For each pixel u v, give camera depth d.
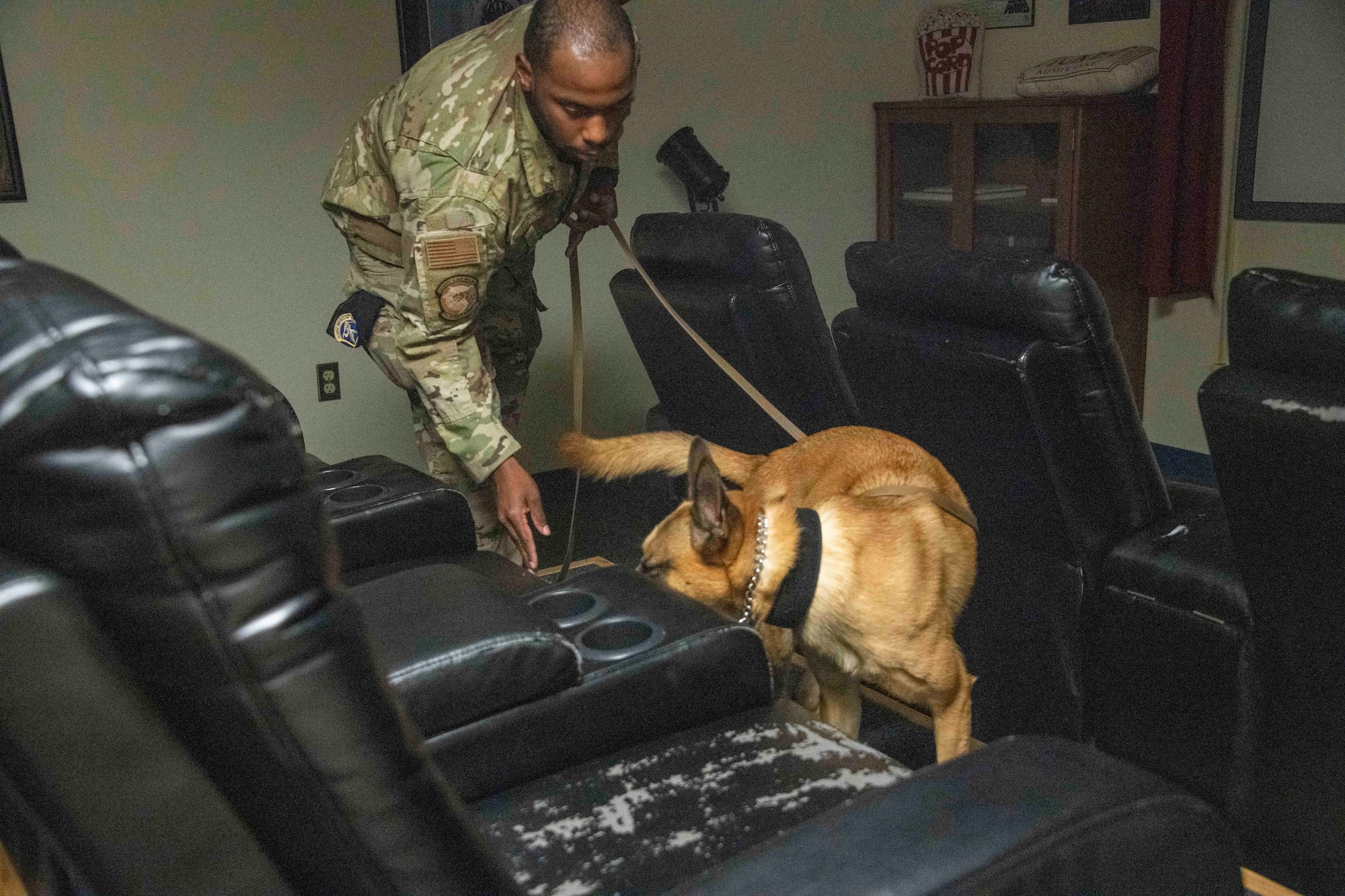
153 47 3.36
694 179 4.19
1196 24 3.73
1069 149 3.95
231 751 0.50
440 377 1.93
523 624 1.04
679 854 0.90
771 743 1.08
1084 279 1.73
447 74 1.90
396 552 1.65
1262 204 3.83
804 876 0.64
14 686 0.45
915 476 1.83
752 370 2.42
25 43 3.20
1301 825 1.64
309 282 3.72
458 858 0.57
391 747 0.52
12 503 0.45
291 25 3.53
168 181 3.45
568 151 1.88
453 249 1.84
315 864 0.54
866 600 1.62
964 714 1.74
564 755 1.04
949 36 4.56
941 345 1.92
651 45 4.18
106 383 0.42
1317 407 1.36
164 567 0.45
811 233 4.73
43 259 3.33
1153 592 1.76
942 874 0.64
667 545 1.69
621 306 2.77
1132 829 0.69
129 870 0.51
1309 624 1.52
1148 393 4.38
